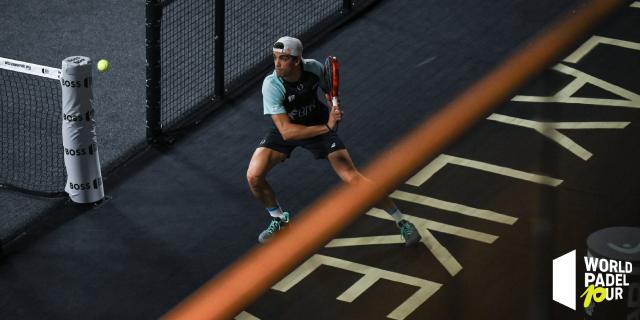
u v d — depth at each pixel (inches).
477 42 1227.2
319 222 266.4
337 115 861.2
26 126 1138.7
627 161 982.4
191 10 1267.2
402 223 890.1
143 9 1398.9
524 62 345.1
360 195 279.9
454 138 311.0
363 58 1217.4
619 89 1112.2
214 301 257.0
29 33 1337.4
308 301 842.2
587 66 1152.8
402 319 812.0
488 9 1283.2
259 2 1314.0
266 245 266.8
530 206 938.1
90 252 950.4
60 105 1169.4
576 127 1044.5
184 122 1139.3
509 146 1029.2
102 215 1001.5
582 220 887.1
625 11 1228.5
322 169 1048.8
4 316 870.4
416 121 1109.1
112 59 1285.7
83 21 1365.7
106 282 911.0
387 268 875.4
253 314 831.1
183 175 1060.5
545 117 367.9
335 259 887.1
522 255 867.4
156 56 1078.4
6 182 1052.5
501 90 335.0
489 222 924.0
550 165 375.6
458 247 892.6
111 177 1059.9
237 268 262.5
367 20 1283.2
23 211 1010.1
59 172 1071.6
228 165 1074.7
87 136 986.7
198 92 1181.7
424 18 1277.1
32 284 909.8
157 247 953.5
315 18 1291.8
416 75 1181.1
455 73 1179.3
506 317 777.6
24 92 1189.1
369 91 1160.8
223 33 1143.0
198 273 918.4
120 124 1159.6
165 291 897.5
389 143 1080.2
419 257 884.6
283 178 1035.9
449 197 965.8
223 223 984.9
